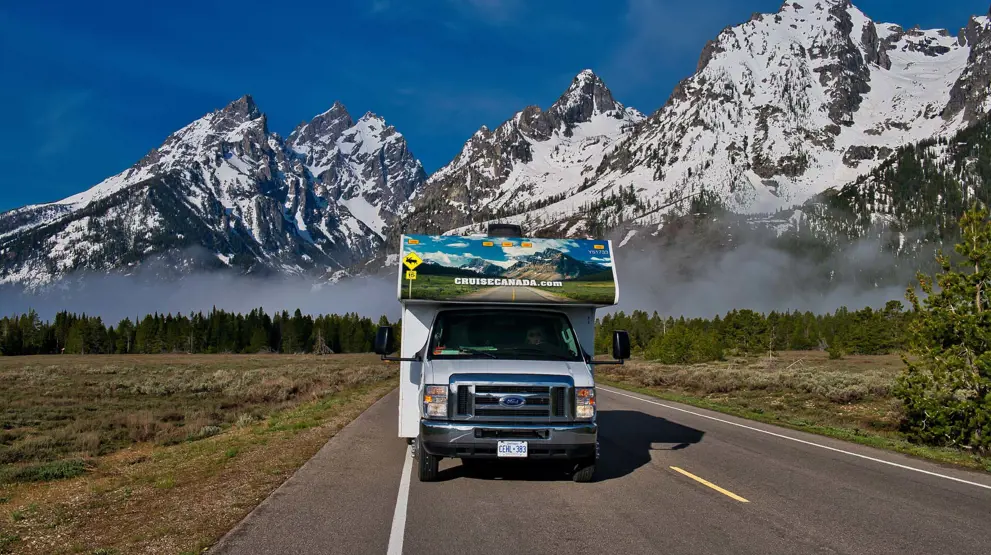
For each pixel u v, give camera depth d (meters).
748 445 12.86
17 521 7.53
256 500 8.18
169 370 56.38
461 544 6.35
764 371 44.88
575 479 9.17
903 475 9.92
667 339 62.81
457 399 8.42
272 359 90.19
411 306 10.16
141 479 10.20
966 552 6.21
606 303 9.89
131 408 26.48
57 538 6.74
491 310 9.91
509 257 9.91
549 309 10.04
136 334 125.69
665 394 27.36
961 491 8.84
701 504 7.97
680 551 6.17
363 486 8.95
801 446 12.78
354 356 108.00
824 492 8.69
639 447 12.55
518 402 8.38
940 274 13.84
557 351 9.54
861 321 87.00
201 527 6.96
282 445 13.03
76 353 115.12
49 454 15.56
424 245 9.94
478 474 9.73
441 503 7.98
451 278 9.78
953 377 13.27
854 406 23.75
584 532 6.76
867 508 7.84
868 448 12.66
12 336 110.19
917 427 13.97
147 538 6.60
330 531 6.76
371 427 15.85
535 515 7.43
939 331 13.46
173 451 14.80
